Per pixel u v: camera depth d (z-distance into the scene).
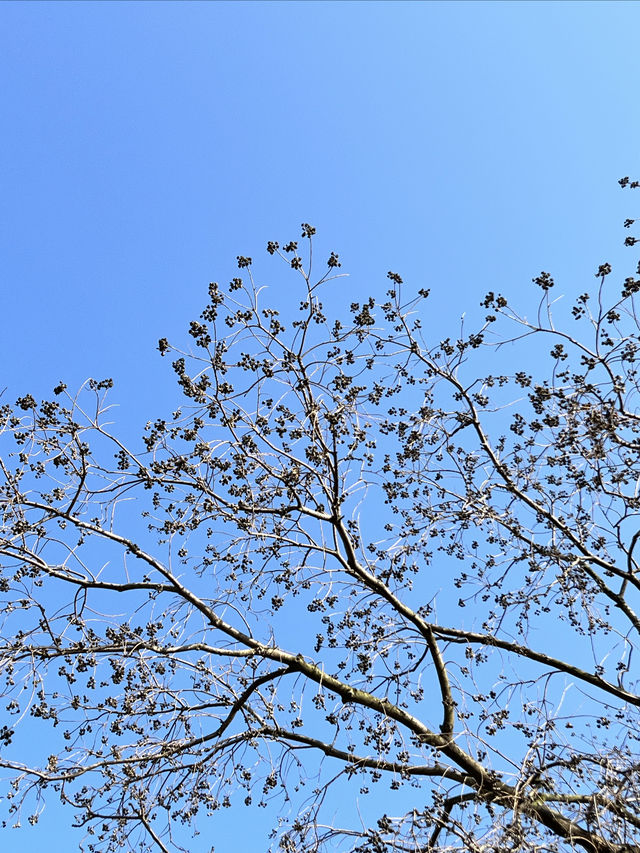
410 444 8.12
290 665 8.17
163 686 8.10
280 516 8.37
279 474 8.21
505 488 8.18
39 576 7.83
